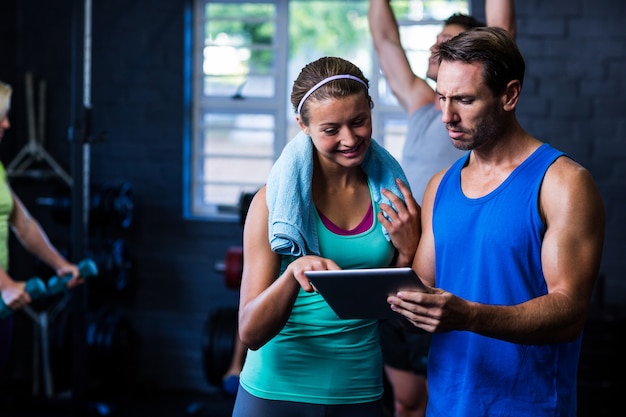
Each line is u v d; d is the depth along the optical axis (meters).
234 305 5.10
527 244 1.79
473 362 1.85
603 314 4.25
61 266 3.52
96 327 4.80
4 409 4.62
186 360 5.16
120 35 5.12
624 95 4.70
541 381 1.82
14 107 5.19
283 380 2.01
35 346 4.95
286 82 5.20
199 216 5.21
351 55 12.75
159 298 5.17
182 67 5.09
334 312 1.85
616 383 4.21
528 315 1.70
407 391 3.31
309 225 1.94
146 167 5.15
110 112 5.16
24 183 4.93
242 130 5.24
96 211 4.74
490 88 1.76
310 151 1.94
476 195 1.88
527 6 4.74
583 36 4.71
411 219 2.00
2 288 3.28
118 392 5.07
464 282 1.87
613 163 4.73
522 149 1.85
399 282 1.63
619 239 4.75
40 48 5.18
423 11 5.25
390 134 5.09
